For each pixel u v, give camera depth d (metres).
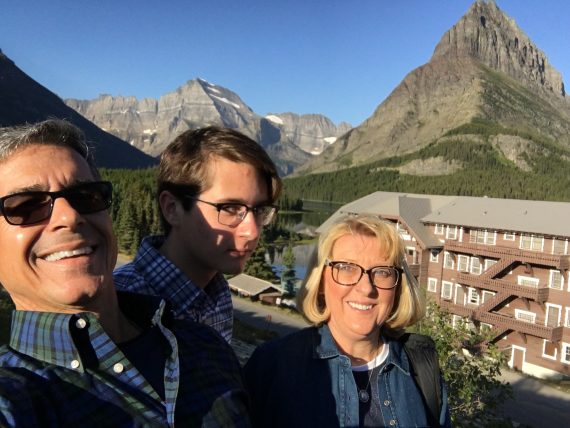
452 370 2.90
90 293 0.51
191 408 0.56
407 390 0.85
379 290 0.85
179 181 0.80
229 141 0.80
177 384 0.54
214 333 0.72
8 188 0.50
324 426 0.79
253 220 0.82
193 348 0.65
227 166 0.78
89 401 0.47
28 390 0.44
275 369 0.84
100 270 0.52
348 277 0.85
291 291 12.48
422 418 0.84
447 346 2.95
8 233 0.49
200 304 0.83
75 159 0.53
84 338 0.50
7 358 0.48
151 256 0.80
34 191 0.50
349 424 0.79
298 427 0.79
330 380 0.82
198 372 0.61
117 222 16.61
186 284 0.80
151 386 0.52
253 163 0.80
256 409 0.83
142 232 15.88
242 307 10.20
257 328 8.23
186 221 0.82
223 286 0.91
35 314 0.49
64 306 0.51
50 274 0.49
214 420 0.58
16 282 0.50
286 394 0.81
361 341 0.86
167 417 0.52
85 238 0.51
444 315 3.14
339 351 0.86
